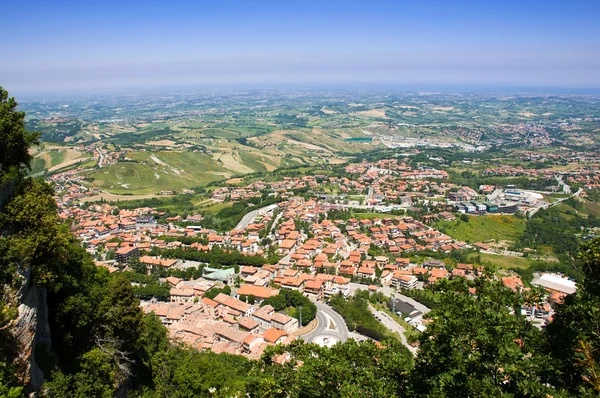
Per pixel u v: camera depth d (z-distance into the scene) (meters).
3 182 54.72
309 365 46.06
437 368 41.94
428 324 45.25
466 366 37.31
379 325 145.00
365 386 42.84
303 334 141.38
